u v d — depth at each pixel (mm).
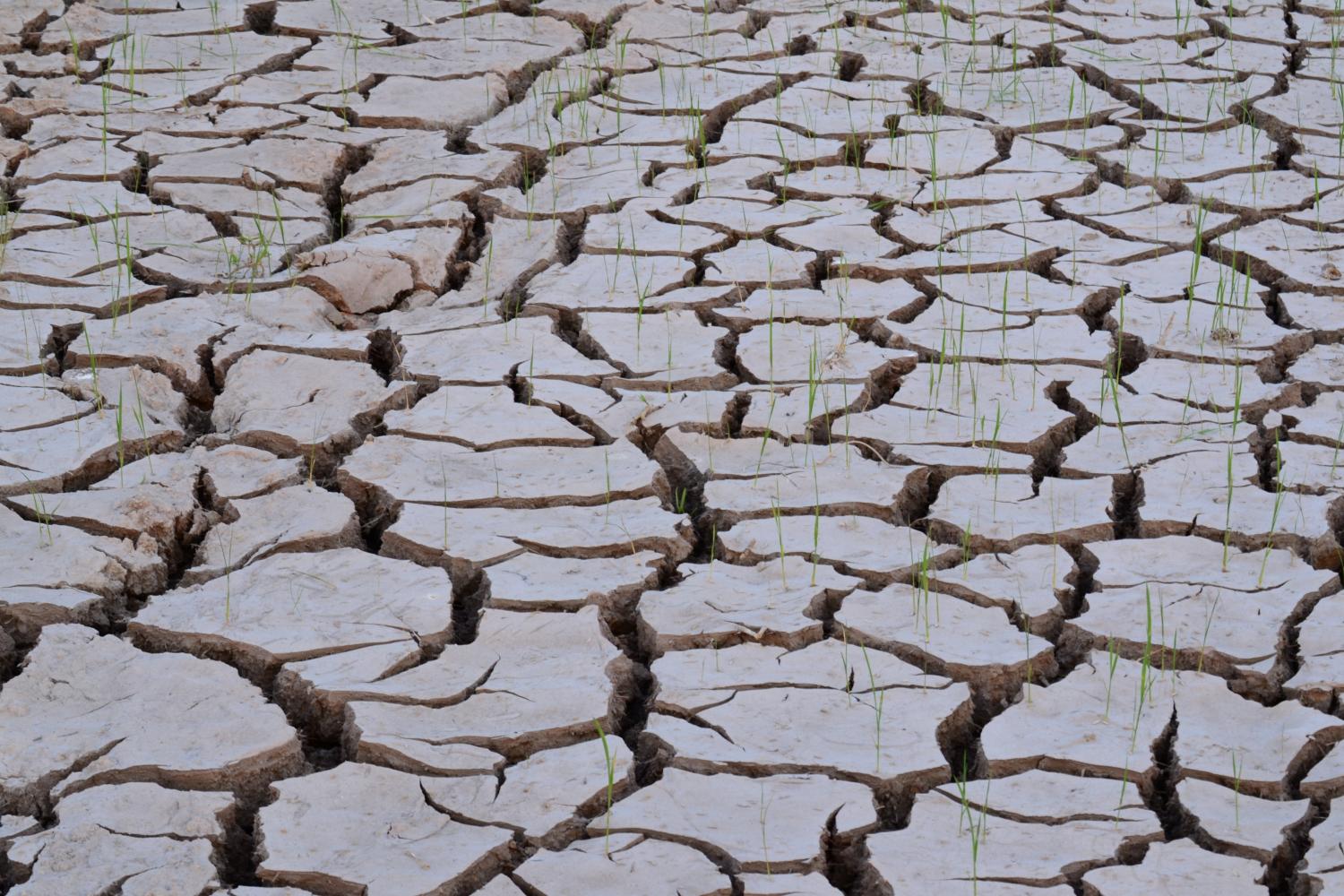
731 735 3293
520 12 7336
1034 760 3225
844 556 3854
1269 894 2930
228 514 4023
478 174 5812
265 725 3287
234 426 4391
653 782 3225
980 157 5984
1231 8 7316
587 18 7172
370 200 5699
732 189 5742
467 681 3438
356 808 3111
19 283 5012
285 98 6398
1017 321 4906
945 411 4449
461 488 4094
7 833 3053
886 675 3455
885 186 5766
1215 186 5734
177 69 6605
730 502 4070
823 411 4430
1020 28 7176
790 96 6520
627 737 3387
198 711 3334
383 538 3924
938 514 4012
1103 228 5500
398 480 4125
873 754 3232
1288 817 3062
